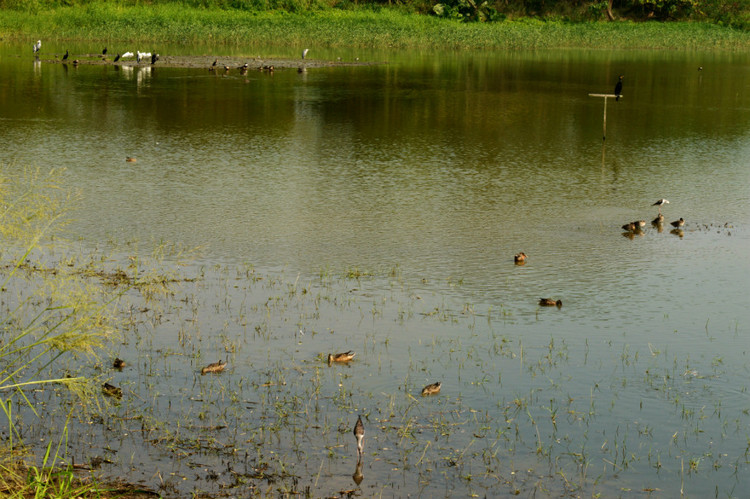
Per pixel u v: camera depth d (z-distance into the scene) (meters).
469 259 15.49
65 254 14.84
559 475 8.53
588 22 73.62
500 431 9.38
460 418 9.65
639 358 11.38
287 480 8.26
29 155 23.31
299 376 10.56
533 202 19.83
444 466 8.64
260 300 13.12
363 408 9.80
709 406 10.07
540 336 12.05
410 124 30.58
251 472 8.38
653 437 9.34
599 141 27.95
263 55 54.19
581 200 20.12
